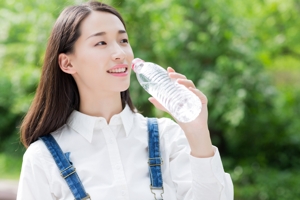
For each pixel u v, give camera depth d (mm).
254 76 5898
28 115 1760
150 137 1715
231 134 6312
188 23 5828
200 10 5883
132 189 1623
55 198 1641
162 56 5863
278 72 8195
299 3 7242
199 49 5785
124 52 1615
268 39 7117
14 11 7348
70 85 1751
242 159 6543
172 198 1651
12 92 8047
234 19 5949
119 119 1718
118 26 1635
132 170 1655
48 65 1720
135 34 5789
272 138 6473
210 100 5793
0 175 6797
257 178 6004
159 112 5508
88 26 1623
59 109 1722
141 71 1627
